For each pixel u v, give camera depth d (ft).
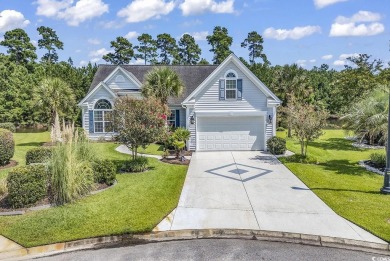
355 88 94.32
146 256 23.95
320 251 24.68
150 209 32.17
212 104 67.10
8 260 23.40
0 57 159.84
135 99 47.85
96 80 90.27
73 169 34.47
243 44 256.93
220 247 25.41
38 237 26.04
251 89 66.85
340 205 33.45
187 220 29.91
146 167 50.47
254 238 26.96
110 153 64.08
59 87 73.15
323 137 92.38
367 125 55.06
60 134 49.32
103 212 31.19
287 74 107.04
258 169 50.42
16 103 133.59
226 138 68.08
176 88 70.79
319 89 159.12
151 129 46.83
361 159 60.64
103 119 82.58
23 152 62.03
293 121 56.85
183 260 23.31
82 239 25.84
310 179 43.88
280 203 34.58
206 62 221.46
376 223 28.73
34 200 32.53
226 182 43.06
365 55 97.25
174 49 257.96
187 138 61.77
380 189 38.73
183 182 42.80
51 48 254.68
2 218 29.55
